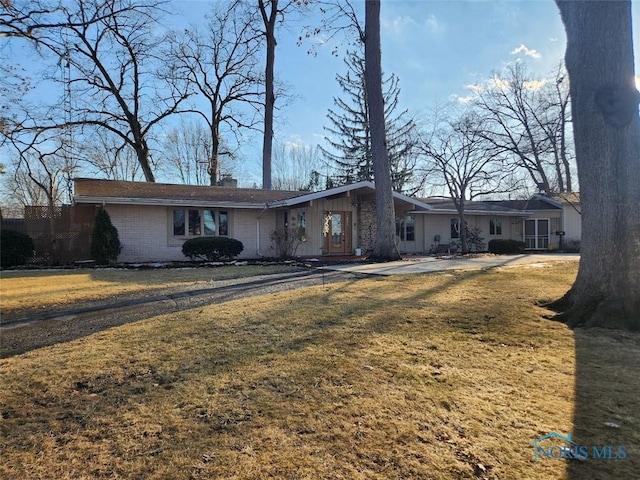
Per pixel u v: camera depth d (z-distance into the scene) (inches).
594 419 105.0
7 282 360.5
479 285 303.0
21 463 87.9
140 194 602.9
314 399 115.5
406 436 96.4
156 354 154.9
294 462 86.4
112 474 83.6
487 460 87.4
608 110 209.2
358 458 87.8
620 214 207.9
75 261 560.7
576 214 928.9
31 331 194.9
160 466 85.8
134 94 984.3
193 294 290.8
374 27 558.3
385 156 568.1
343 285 312.5
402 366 140.2
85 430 101.5
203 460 87.7
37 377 135.0
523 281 321.7
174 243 617.6
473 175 772.6
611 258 206.7
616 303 199.6
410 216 850.8
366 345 161.9
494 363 145.2
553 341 171.9
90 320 215.9
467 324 192.1
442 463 86.1
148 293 298.0
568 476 82.0
